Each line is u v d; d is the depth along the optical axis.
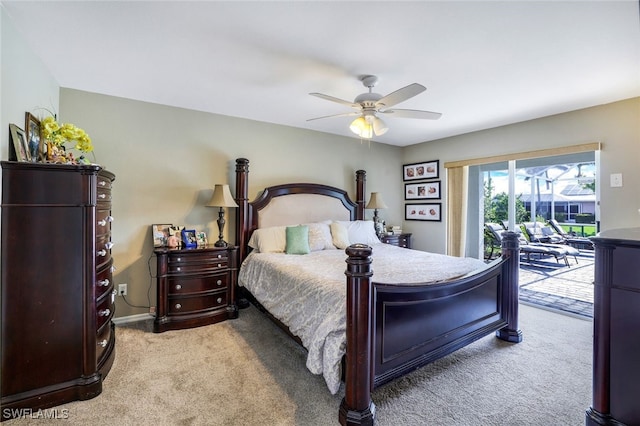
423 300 1.99
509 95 3.02
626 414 1.48
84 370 1.90
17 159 1.83
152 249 3.29
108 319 2.22
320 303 2.05
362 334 1.62
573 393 1.96
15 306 1.73
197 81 2.75
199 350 2.55
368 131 2.71
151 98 3.18
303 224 3.92
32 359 1.77
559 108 3.40
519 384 2.06
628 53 2.20
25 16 1.80
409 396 1.92
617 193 3.16
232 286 3.35
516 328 2.71
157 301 2.95
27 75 2.07
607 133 3.22
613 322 1.52
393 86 2.81
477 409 1.80
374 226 4.74
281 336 2.85
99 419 1.70
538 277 4.46
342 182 4.81
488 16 1.78
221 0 1.66
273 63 2.39
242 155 3.87
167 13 1.78
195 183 3.55
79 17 1.81
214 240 3.67
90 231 1.93
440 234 4.95
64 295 1.86
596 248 1.59
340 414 1.67
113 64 2.42
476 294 2.42
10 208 1.73
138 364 2.31
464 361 2.37
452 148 4.77
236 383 2.06
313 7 1.71
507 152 4.08
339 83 2.77
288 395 1.93
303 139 4.39
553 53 2.21
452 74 2.56
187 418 1.72
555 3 1.66
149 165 3.28
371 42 2.08
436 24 1.87
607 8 1.70
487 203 4.48
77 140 2.22
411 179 5.40
